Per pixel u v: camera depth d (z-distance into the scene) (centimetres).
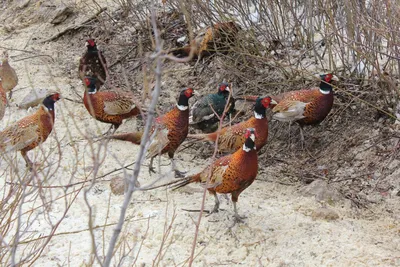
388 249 733
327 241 748
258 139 884
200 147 1023
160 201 846
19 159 959
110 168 935
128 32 1323
